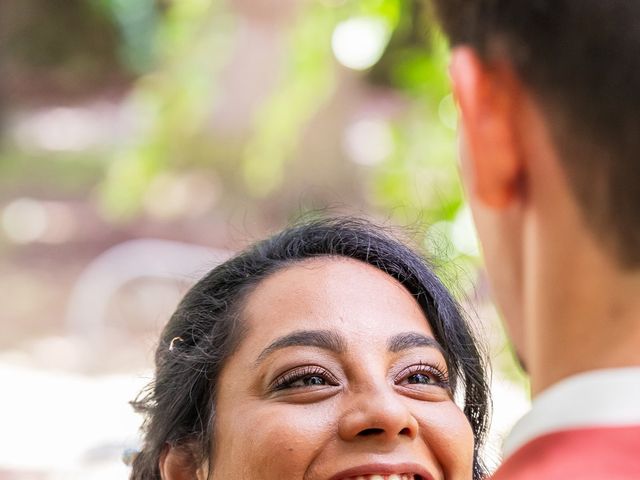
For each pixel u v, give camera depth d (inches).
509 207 39.6
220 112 406.3
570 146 36.5
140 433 89.7
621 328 36.6
